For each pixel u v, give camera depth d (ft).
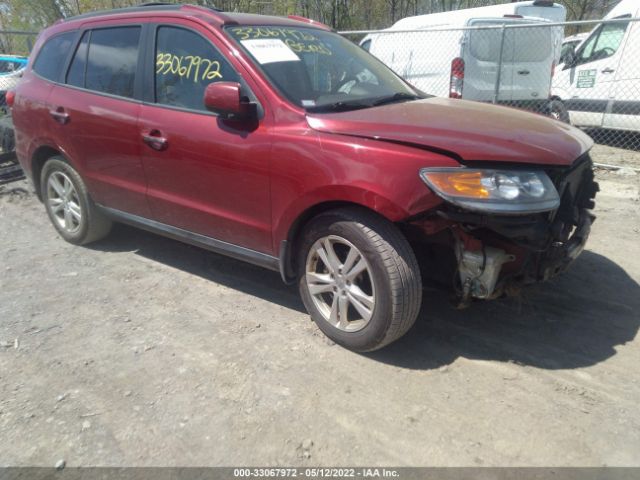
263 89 10.14
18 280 13.09
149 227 12.99
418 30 24.84
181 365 9.61
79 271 13.60
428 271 9.70
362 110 10.14
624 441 7.73
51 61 14.48
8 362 9.77
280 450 7.68
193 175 11.19
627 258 13.82
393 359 9.73
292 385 9.04
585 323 10.84
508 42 26.84
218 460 7.52
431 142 8.53
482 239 8.87
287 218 9.91
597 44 28.63
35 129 14.49
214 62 10.89
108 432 8.04
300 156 9.41
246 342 10.31
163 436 7.95
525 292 11.99
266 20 12.07
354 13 61.36
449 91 27.04
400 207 8.44
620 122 27.61
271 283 12.84
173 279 13.10
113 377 9.30
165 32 11.83
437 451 7.62
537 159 8.48
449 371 9.38
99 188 13.60
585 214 10.51
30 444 7.82
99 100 12.79
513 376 9.22
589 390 8.82
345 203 9.42
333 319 9.99
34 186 15.69
